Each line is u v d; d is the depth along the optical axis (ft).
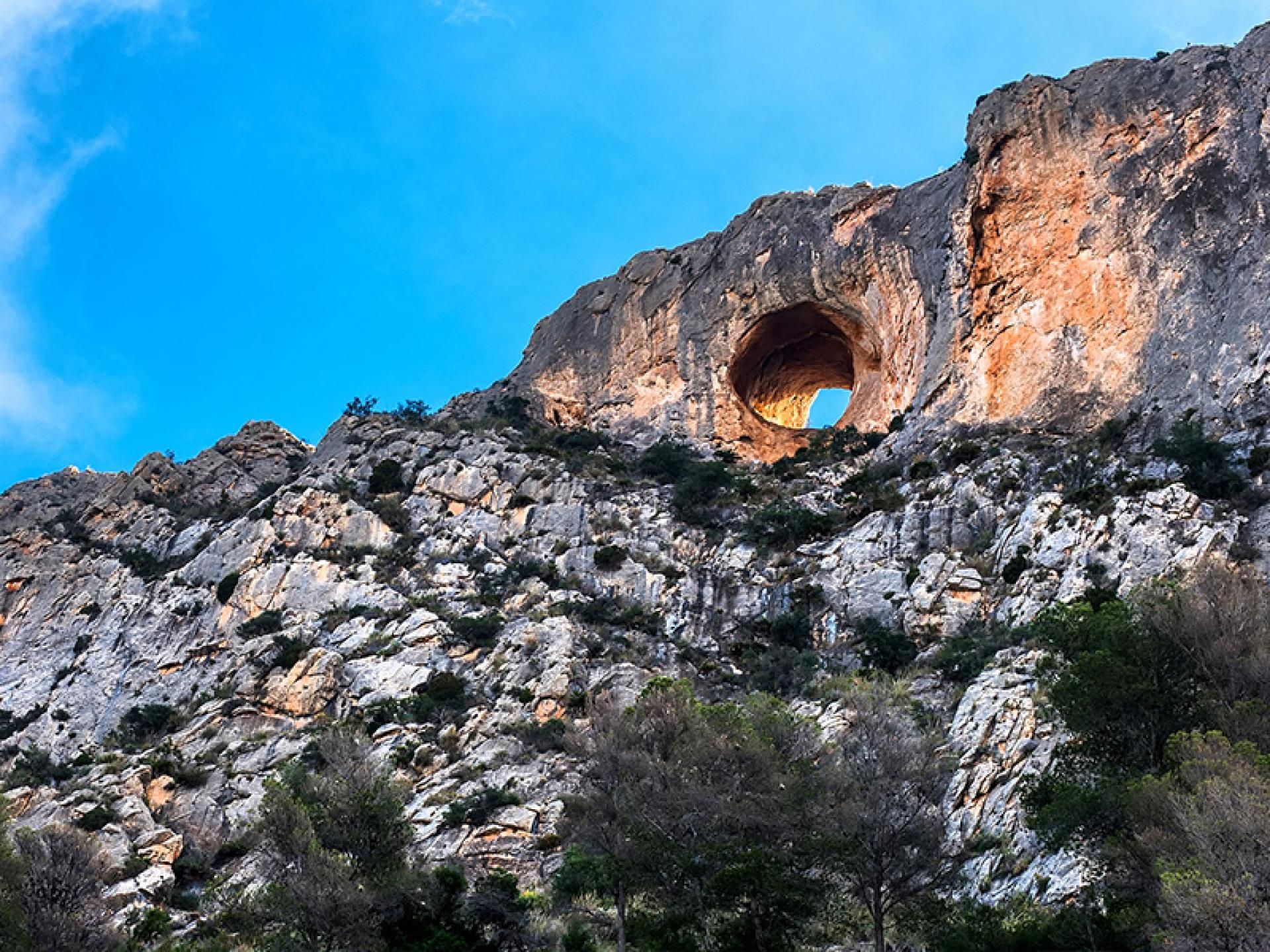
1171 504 192.34
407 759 193.16
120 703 254.68
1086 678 120.67
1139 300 257.96
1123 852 103.55
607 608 245.86
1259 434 212.43
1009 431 255.29
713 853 117.80
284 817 129.90
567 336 377.71
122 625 282.36
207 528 321.73
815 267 330.75
